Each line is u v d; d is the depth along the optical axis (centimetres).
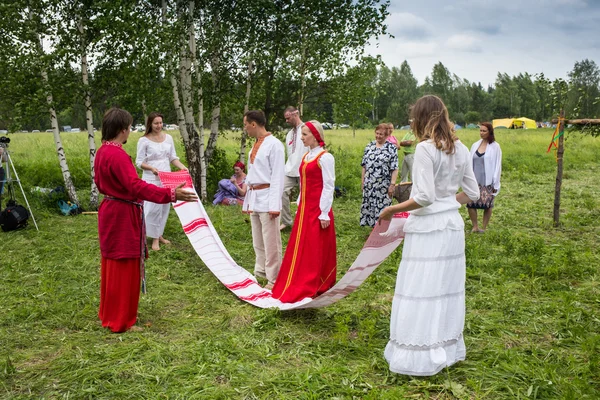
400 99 7381
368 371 360
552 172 1623
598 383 337
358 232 808
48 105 890
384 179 770
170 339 421
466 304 493
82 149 1945
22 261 645
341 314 471
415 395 328
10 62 859
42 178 1309
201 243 663
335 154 1664
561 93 845
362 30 1046
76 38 910
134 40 916
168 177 557
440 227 338
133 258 434
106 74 938
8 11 834
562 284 545
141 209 441
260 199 555
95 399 327
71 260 648
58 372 358
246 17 1063
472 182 359
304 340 418
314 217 498
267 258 561
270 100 1145
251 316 466
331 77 1103
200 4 1038
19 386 342
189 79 1052
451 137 336
